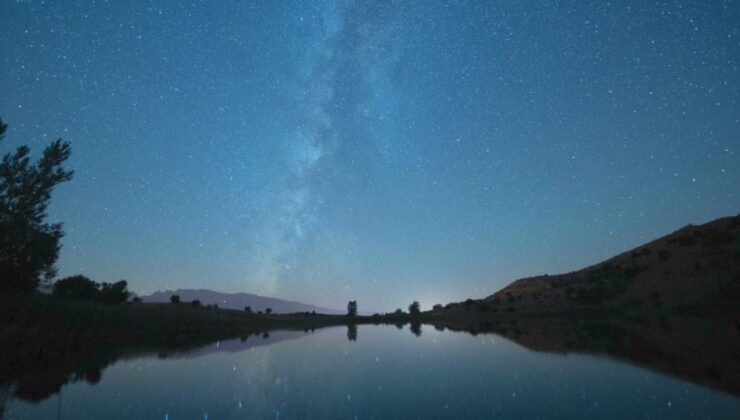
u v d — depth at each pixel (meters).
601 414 9.09
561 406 9.92
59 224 27.31
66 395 11.85
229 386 13.21
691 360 16.17
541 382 13.02
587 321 53.81
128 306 44.47
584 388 11.87
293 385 13.34
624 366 15.55
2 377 14.66
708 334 26.66
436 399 11.05
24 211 25.23
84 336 24.58
